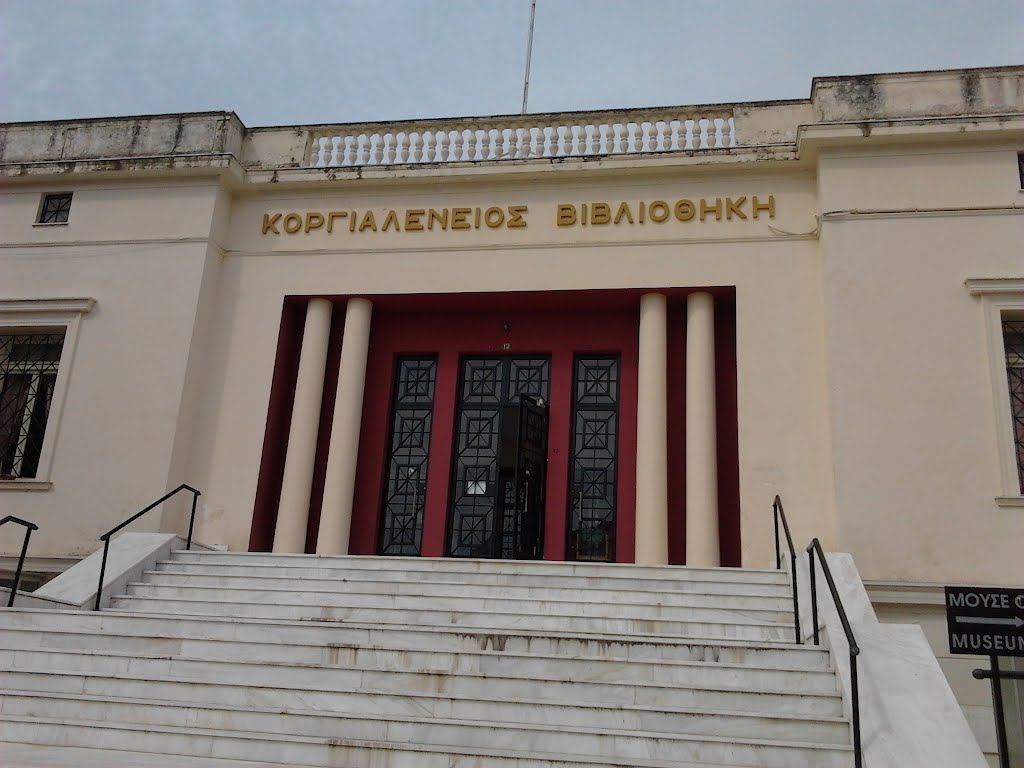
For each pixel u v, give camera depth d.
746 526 11.79
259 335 13.76
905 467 11.30
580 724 6.65
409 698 6.93
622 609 8.83
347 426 13.35
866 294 11.98
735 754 6.18
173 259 13.89
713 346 12.89
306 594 9.36
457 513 13.44
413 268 13.67
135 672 7.62
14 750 6.31
